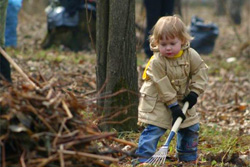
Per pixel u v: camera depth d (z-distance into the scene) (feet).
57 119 21.26
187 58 28.81
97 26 35.53
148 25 59.88
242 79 62.39
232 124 42.22
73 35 70.85
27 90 21.89
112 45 34.35
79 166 21.18
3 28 30.71
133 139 34.22
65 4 70.18
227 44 92.58
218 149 33.63
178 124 28.04
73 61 61.00
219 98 53.26
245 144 35.65
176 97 28.71
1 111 21.20
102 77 35.55
